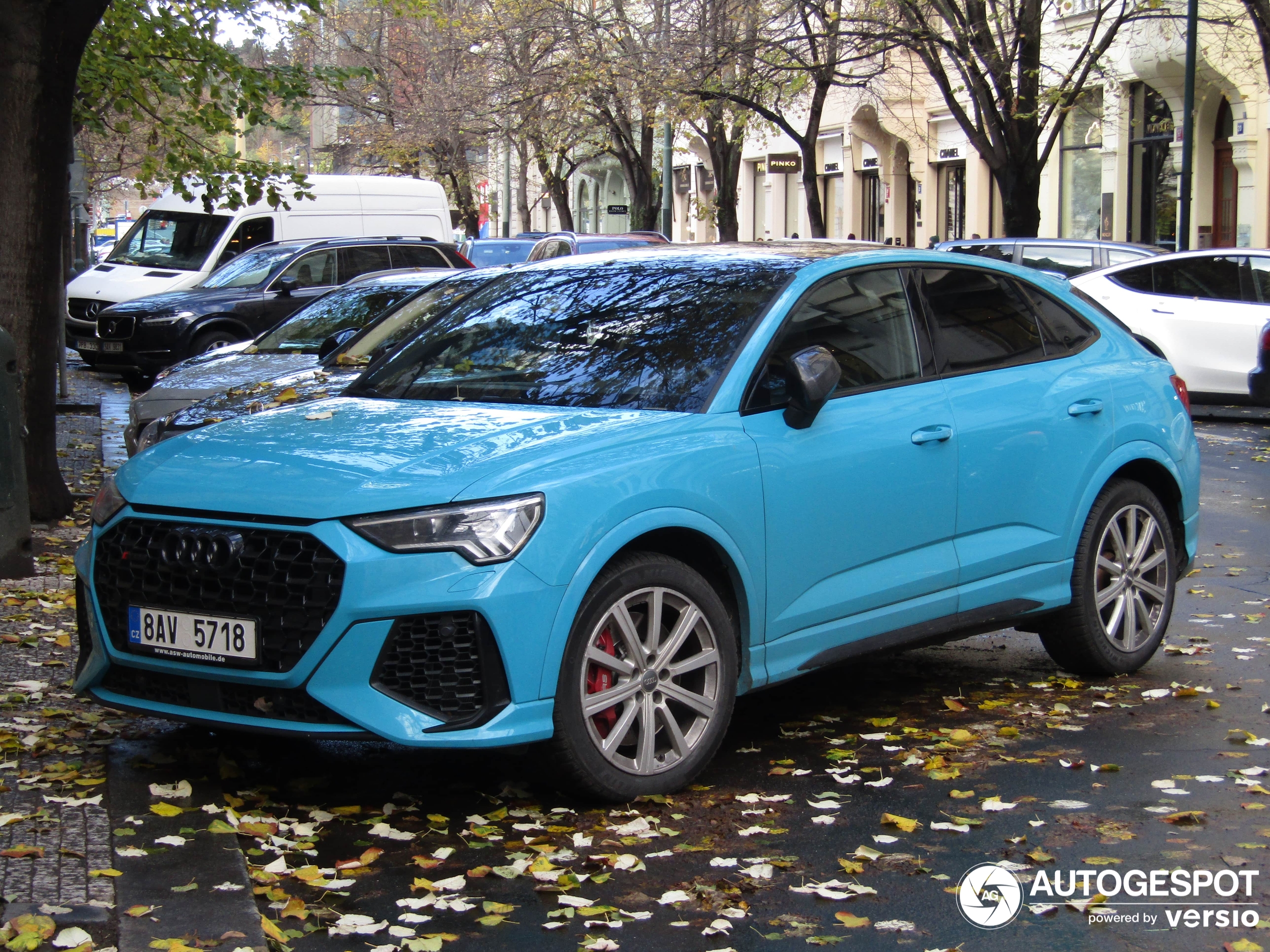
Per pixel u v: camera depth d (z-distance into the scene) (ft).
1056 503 19.85
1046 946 12.17
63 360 59.00
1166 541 21.43
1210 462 44.19
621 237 92.63
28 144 31.76
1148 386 21.44
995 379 19.40
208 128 45.47
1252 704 19.53
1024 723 18.72
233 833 14.29
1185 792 15.85
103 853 13.69
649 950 12.09
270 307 66.03
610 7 106.93
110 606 15.56
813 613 17.01
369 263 69.46
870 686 20.74
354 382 19.36
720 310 17.71
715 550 16.02
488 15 121.60
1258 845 14.35
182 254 78.33
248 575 14.53
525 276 20.56
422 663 14.25
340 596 14.03
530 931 12.48
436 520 14.25
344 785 16.33
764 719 19.03
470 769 16.87
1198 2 78.59
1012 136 76.95
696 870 13.83
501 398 17.49
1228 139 90.63
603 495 14.90
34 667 20.43
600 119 116.47
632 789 15.33
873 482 17.49
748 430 16.44
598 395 17.07
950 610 18.62
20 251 32.01
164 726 18.17
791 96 94.07
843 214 139.54
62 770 16.21
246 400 29.53
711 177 167.22
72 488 37.37
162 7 43.57
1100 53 77.00
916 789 16.11
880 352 18.31
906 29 76.84
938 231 122.72
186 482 15.43
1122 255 64.08
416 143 143.84
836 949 12.12
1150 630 21.27
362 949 12.15
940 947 12.16
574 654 14.74
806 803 15.67
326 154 174.81
